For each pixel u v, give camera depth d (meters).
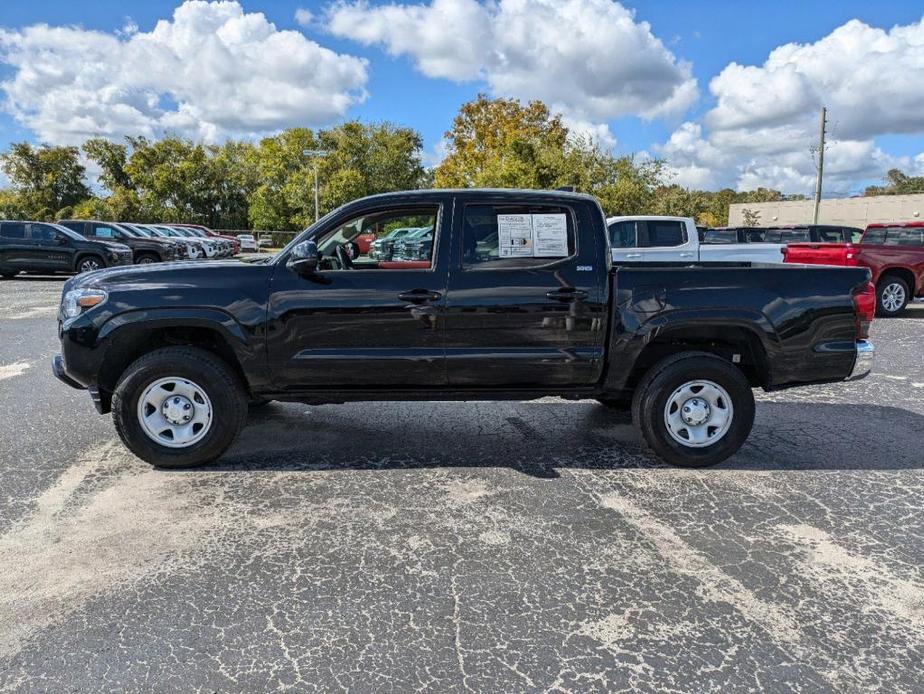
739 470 4.36
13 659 2.40
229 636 2.55
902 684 2.29
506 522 3.56
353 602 2.79
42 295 15.21
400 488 4.02
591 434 5.14
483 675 2.34
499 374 4.25
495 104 49.38
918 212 42.03
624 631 2.60
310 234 4.27
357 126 54.03
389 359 4.18
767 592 2.88
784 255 12.41
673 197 36.16
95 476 4.18
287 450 4.70
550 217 4.24
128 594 2.84
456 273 4.16
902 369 7.70
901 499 3.90
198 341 4.43
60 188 57.50
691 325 4.19
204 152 56.56
